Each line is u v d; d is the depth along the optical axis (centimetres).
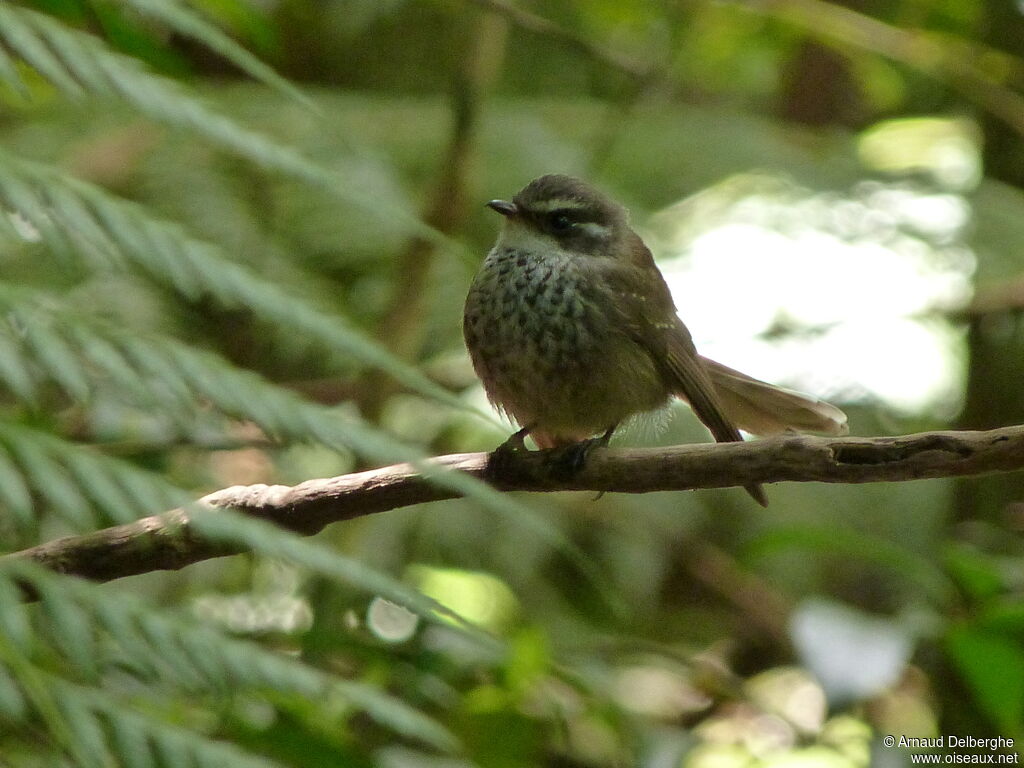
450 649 835
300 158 445
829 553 1245
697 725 1230
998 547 1252
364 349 402
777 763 1108
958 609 811
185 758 350
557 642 1132
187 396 367
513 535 1209
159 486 353
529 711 901
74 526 352
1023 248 1388
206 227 1211
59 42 425
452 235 1097
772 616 1359
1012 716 780
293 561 363
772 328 1359
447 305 1270
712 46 1448
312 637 812
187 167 1265
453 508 1208
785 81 1730
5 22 417
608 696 895
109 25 669
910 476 547
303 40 1562
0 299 363
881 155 1535
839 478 561
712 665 1263
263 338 1166
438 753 848
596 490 621
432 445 1221
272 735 711
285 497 602
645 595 1304
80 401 361
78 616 346
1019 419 1355
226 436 765
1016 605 732
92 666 339
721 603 1430
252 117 1333
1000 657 752
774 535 820
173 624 371
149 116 423
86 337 366
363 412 1064
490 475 673
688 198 1437
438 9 1523
